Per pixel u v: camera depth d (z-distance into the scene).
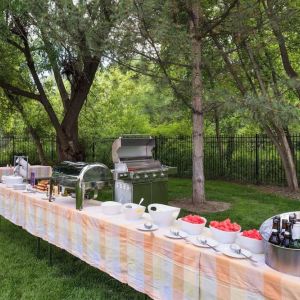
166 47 6.18
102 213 3.32
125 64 6.55
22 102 12.95
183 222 2.68
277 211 7.03
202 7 7.41
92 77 9.98
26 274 3.85
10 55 9.66
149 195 5.90
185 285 2.31
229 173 11.80
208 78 8.29
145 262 2.62
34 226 4.07
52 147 14.45
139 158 6.18
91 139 14.29
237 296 2.01
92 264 3.15
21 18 7.98
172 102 7.18
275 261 1.93
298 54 10.59
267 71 9.75
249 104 5.66
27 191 4.48
